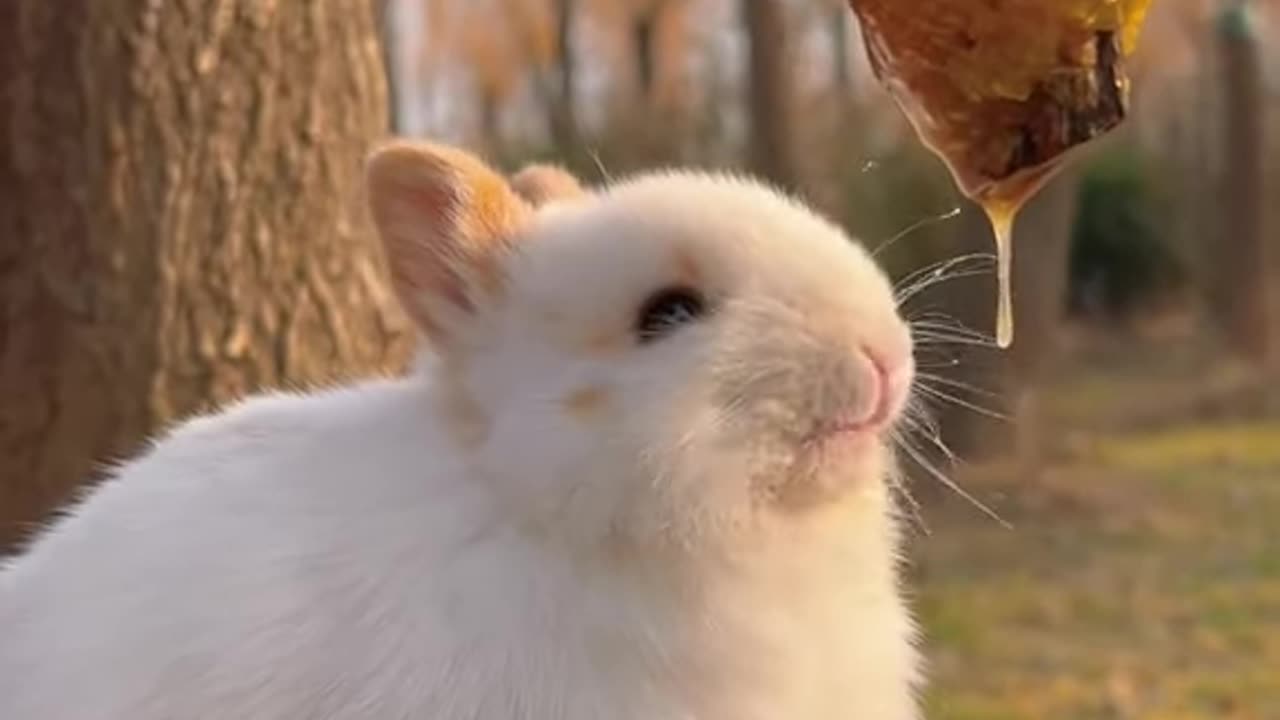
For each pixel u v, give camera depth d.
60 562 0.69
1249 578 1.91
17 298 0.92
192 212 0.91
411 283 0.66
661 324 0.64
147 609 0.66
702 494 0.62
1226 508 2.29
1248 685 1.53
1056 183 2.53
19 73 0.91
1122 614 1.76
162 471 0.70
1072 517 2.20
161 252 0.91
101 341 0.91
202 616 0.65
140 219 0.91
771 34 2.78
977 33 0.59
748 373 0.63
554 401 0.63
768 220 0.65
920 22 0.60
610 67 4.51
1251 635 1.68
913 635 0.69
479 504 0.64
